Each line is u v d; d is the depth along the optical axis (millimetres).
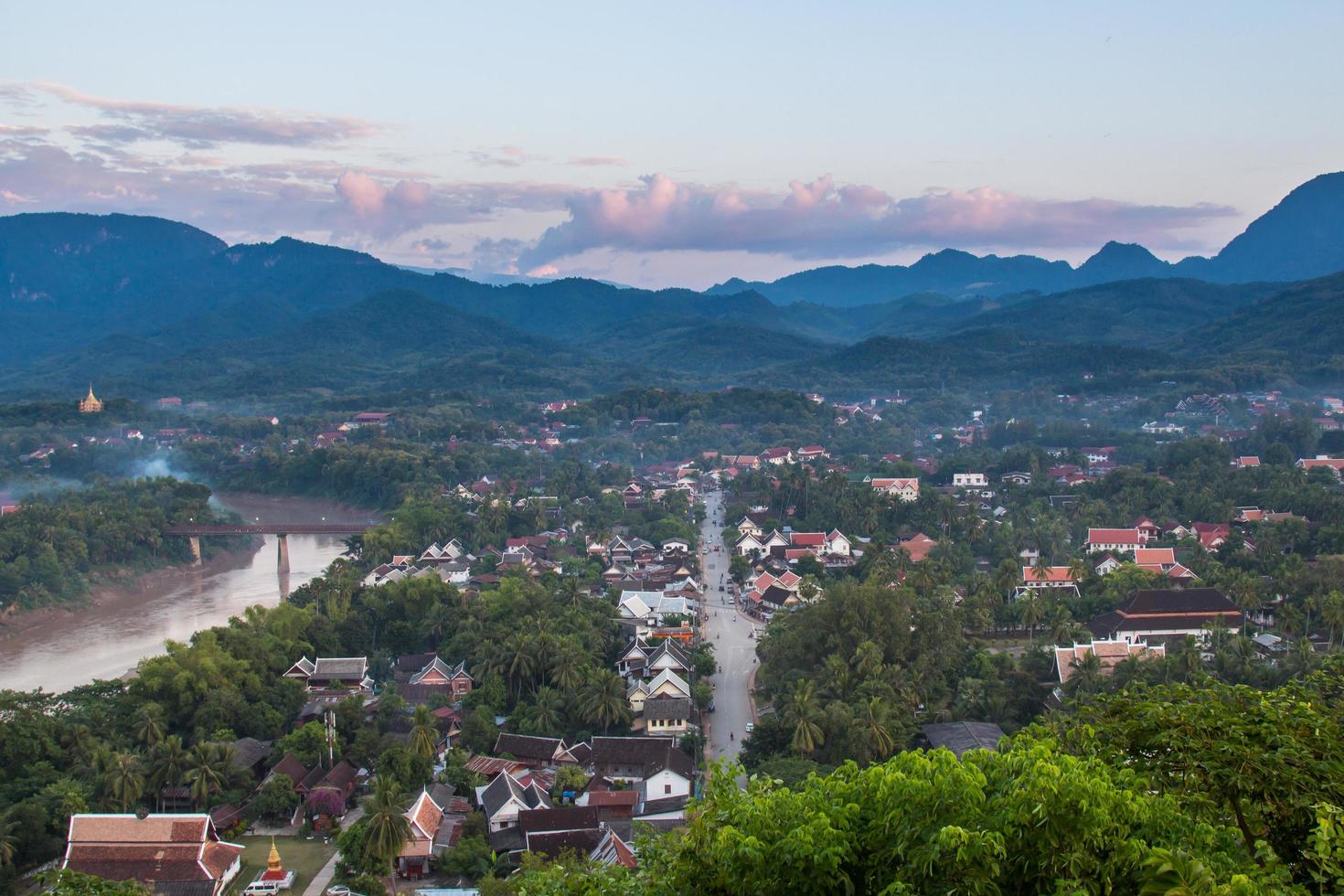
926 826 41250
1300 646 148000
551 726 150875
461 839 117438
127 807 123875
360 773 140875
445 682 169125
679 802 128000
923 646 159500
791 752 130625
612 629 193125
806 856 41938
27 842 116375
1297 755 46062
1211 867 38188
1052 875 39375
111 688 157500
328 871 115000
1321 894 40375
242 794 132250
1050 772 40281
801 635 158500
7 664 198125
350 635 191125
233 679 156500
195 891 106250
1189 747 47188
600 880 48375
